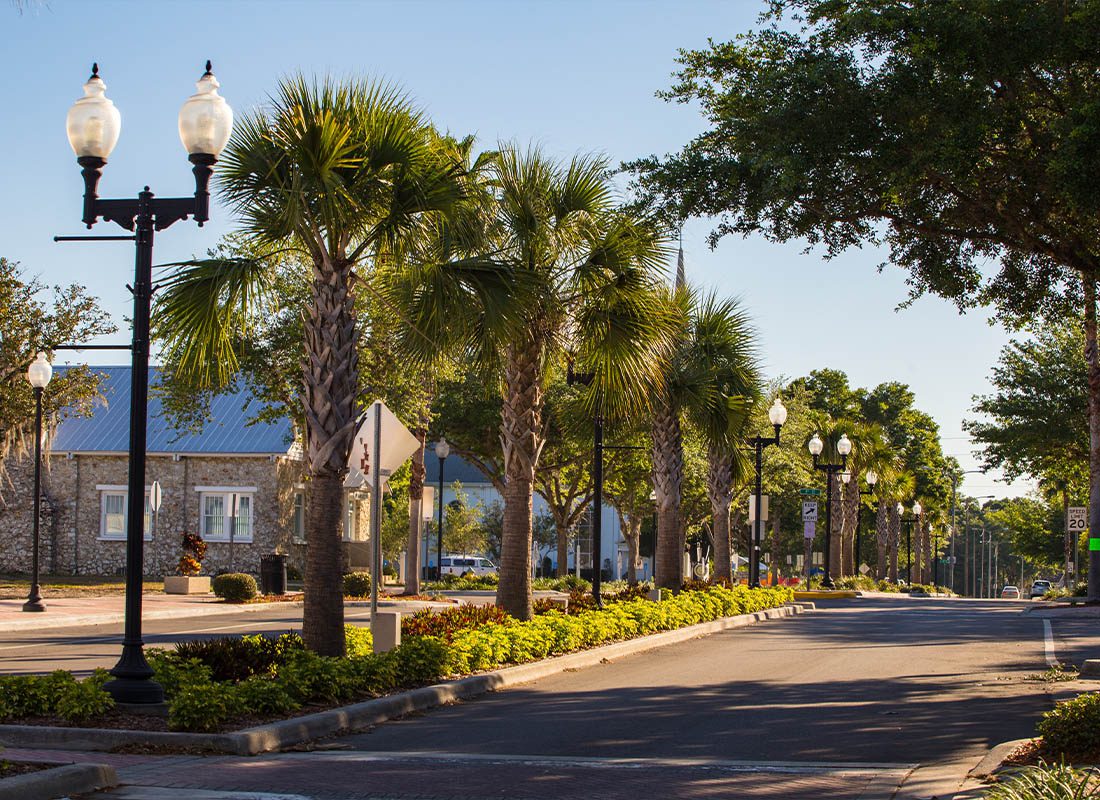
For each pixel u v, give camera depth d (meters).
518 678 15.91
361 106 13.92
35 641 20.53
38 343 33.69
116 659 17.41
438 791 8.52
